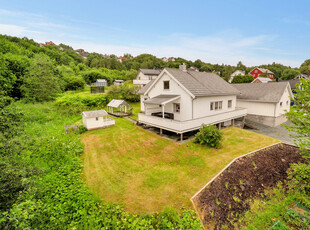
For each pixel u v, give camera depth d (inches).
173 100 609.9
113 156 455.2
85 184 334.0
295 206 319.3
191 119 558.6
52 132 606.5
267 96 812.0
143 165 408.2
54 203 275.9
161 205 282.7
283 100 830.5
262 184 371.2
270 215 301.0
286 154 487.8
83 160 433.7
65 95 1141.1
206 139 492.1
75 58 3964.1
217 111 716.0
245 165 407.8
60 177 345.1
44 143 457.7
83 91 1631.4
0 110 250.4
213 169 381.1
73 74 2156.7
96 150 491.8
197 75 765.9
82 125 666.8
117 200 292.5
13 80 973.8
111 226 244.4
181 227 244.4
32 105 899.4
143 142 546.3
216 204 297.9
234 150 477.7
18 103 892.0
